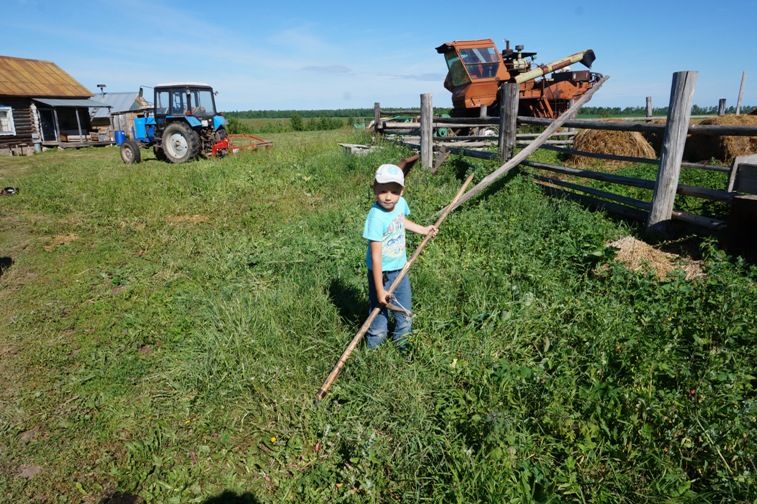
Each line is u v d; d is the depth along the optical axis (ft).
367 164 34.22
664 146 17.57
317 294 14.32
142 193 30.91
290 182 32.68
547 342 11.37
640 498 7.72
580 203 22.47
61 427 10.18
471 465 8.34
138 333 13.52
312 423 9.90
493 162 26.13
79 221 25.13
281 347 11.91
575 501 7.83
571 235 17.39
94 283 17.13
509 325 12.16
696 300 12.39
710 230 16.81
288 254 17.87
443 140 41.32
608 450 8.55
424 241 12.05
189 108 49.85
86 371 11.90
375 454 8.96
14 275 18.01
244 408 10.47
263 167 38.32
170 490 8.66
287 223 23.30
